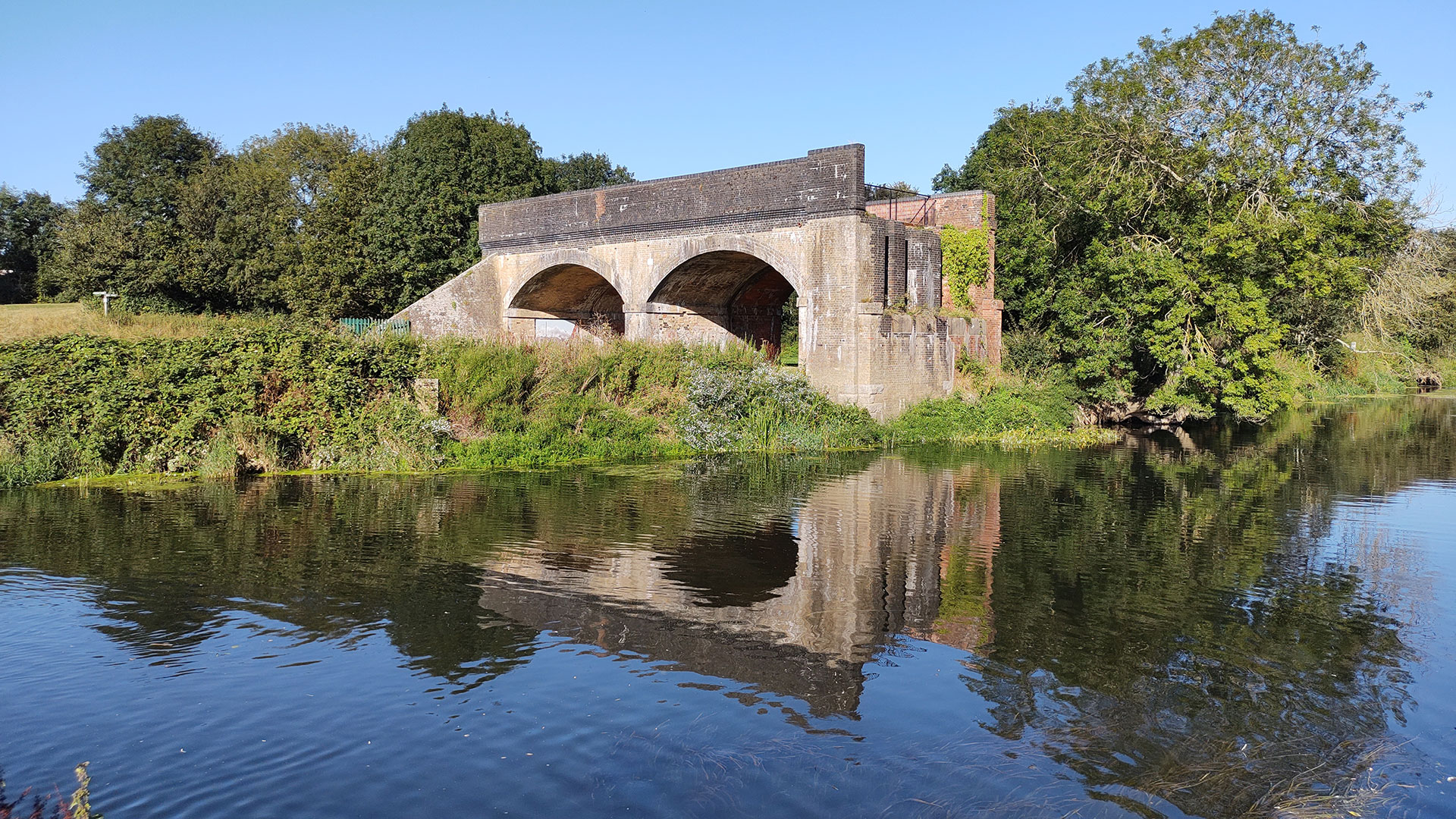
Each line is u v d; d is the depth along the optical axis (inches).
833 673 342.0
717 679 333.1
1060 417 1113.4
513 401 863.1
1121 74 1182.3
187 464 724.0
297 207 1808.6
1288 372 1433.3
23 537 515.5
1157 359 1138.7
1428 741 298.0
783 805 250.8
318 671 332.5
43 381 708.0
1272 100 1111.0
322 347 782.5
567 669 339.3
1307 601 439.8
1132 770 275.4
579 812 245.3
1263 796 262.5
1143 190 1149.7
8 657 340.2
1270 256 1075.9
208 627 375.2
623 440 880.3
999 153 1401.3
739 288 1248.2
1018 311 1316.4
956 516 618.2
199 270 1668.3
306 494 655.8
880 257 1007.6
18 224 2679.6
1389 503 691.4
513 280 1300.4
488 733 287.7
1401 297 1390.3
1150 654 367.9
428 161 1523.1
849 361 997.8
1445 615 421.1
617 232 1170.0
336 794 251.8
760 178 1040.8
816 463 856.3
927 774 269.4
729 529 565.9
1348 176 1095.0
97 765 264.4
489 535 536.7
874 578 465.7
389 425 768.9
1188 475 816.9
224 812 241.4
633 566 478.6
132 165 1929.1
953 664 352.5
